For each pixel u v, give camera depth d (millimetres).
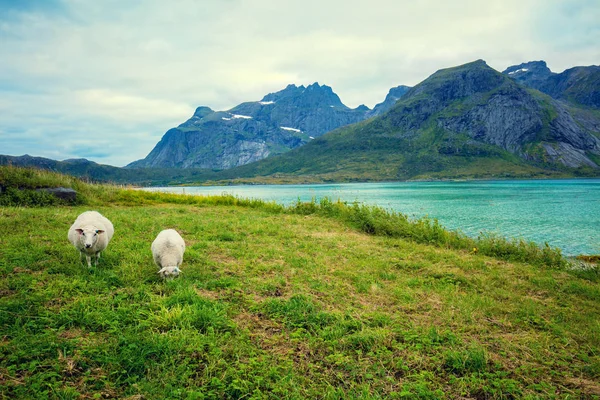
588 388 5371
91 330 5824
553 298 9258
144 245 10930
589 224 31594
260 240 12945
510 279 10570
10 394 4316
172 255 8469
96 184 23719
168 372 4988
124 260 9273
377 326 6855
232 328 6297
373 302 8094
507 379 5414
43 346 5207
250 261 10367
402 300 8242
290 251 11719
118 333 5699
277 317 6906
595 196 70312
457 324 7180
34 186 18578
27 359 4941
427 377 5445
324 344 6102
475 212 42188
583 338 6910
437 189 111562
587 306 8805
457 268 11273
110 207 19344
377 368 5527
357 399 4777
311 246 12688
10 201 16656
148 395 4555
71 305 6398
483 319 7555
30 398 4242
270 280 8812
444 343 6375
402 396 4938
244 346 5762
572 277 11297
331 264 10758
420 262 11539
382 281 9523
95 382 4691
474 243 14750
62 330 5656
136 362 5066
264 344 6012
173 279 8062
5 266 7844
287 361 5488
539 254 13461
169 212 18359
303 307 7336
